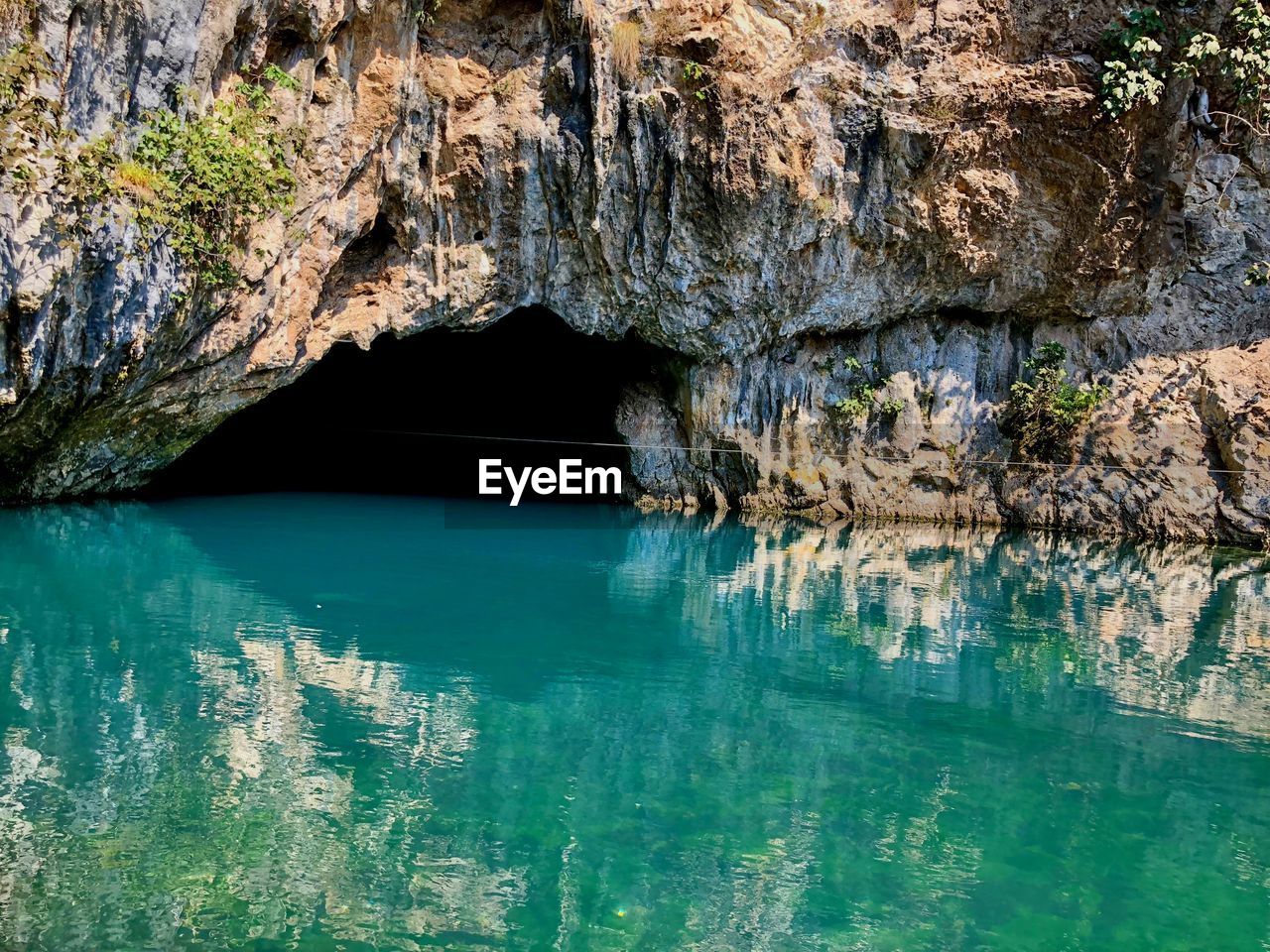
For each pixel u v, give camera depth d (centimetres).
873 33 1468
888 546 1479
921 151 1516
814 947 421
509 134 1398
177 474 1909
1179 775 616
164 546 1174
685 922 435
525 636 860
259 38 1136
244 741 594
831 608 1029
